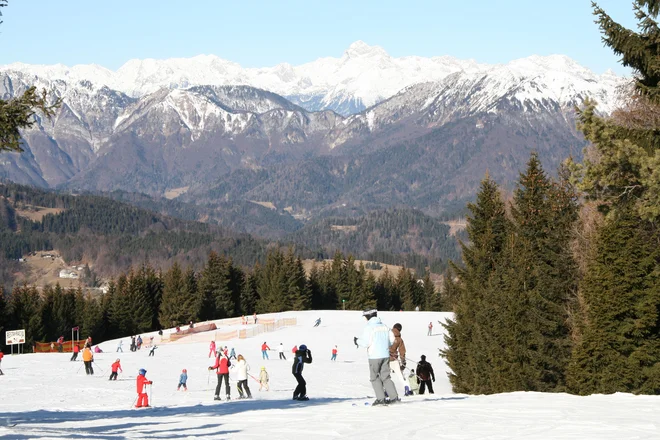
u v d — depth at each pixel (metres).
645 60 23.91
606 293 32.41
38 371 54.59
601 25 24.20
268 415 15.76
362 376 54.72
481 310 40.88
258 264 163.75
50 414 23.50
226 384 33.41
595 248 34.19
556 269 40.16
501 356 38.12
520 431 11.52
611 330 32.62
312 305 157.62
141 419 17.75
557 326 38.09
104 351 85.06
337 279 159.75
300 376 25.88
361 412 15.07
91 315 132.50
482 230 48.81
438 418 13.41
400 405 16.36
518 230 44.62
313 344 86.31
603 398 18.22
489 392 39.88
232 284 152.50
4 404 32.31
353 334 94.50
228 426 13.80
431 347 82.88
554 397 19.03
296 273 148.88
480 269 46.47
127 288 139.50
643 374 32.25
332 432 11.90
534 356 37.28
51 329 125.75
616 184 23.53
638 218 33.44
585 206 42.25
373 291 159.12
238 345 85.38
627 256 32.41
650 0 23.41
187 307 140.62
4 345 113.88
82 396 36.97
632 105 33.25
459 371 45.66
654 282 32.38
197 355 73.69
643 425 12.02
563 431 11.44
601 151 24.12
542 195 44.25
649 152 23.17
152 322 146.75
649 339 32.97
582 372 32.94
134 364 62.88
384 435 11.34
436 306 174.00
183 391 41.25
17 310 117.44
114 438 11.63
